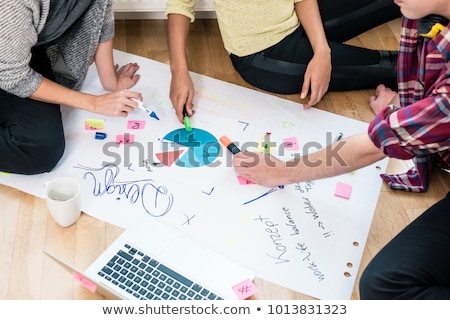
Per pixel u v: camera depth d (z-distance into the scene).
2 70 1.30
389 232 1.39
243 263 1.28
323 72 1.60
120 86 1.67
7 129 1.39
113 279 1.21
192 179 1.44
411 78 1.32
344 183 1.47
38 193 1.41
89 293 1.24
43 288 1.24
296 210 1.39
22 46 1.28
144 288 1.20
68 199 1.33
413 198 1.47
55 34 1.40
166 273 1.23
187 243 1.29
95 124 1.55
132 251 1.26
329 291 1.25
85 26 1.47
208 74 1.79
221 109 1.64
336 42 1.75
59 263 1.19
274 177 1.39
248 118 1.62
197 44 1.91
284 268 1.28
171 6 1.64
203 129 1.57
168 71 1.76
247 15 1.61
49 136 1.42
